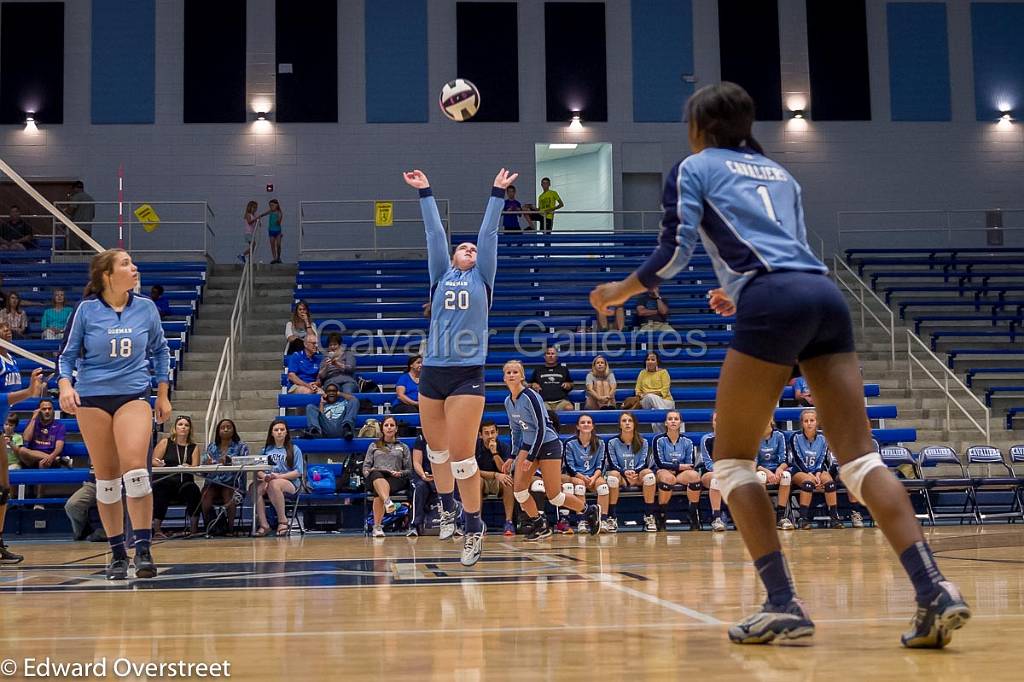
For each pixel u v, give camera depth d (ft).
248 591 15.26
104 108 72.18
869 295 64.69
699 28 75.82
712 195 9.91
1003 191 75.66
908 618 11.24
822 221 74.49
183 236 71.61
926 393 53.62
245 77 73.20
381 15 74.33
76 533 35.99
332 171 72.90
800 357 9.98
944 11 76.84
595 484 36.06
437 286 19.49
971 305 62.95
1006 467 45.52
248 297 58.95
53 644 9.87
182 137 72.38
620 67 75.25
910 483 39.37
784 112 75.25
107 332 17.87
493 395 45.98
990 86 76.54
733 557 22.31
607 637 9.93
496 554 24.11
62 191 71.26
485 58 74.38
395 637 10.08
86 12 72.79
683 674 7.84
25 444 38.96
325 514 39.29
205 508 36.29
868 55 76.18
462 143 73.72
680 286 60.08
